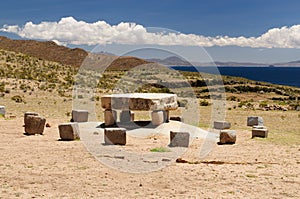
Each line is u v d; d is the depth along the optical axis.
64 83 60.94
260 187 10.04
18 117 24.98
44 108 33.44
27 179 10.52
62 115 28.31
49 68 80.00
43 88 52.44
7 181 10.28
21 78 61.59
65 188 9.73
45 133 19.11
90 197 9.00
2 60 78.12
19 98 39.56
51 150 14.72
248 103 43.66
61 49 106.00
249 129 22.52
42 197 8.92
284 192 9.61
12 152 14.22
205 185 10.22
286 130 22.77
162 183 10.40
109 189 9.73
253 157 13.95
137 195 9.22
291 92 70.75
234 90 67.62
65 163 12.55
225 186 10.13
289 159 13.64
